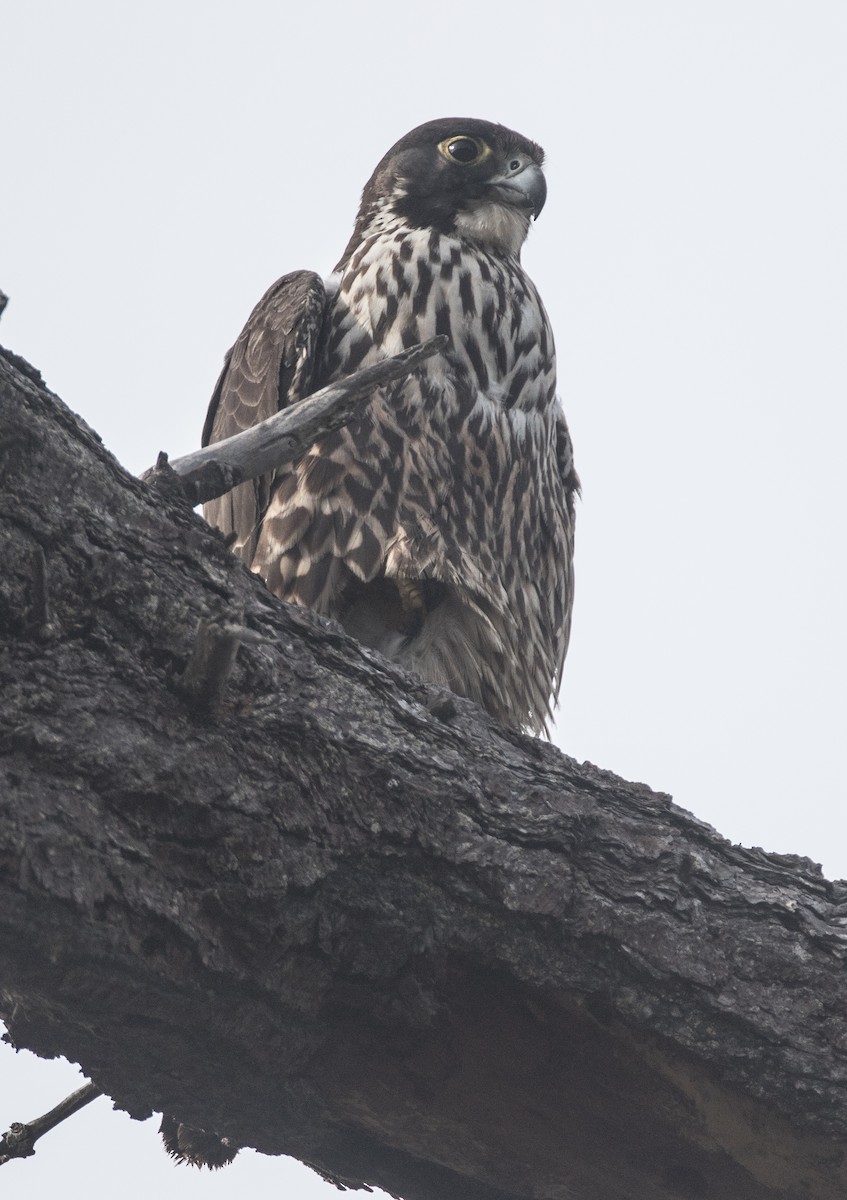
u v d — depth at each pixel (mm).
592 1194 7484
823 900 7664
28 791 5719
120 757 5934
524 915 6941
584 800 7371
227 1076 6840
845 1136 7223
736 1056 7145
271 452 7410
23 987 6078
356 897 6629
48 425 6062
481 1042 7078
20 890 5598
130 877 5898
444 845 6832
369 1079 7039
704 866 7395
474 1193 7613
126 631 6137
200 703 6199
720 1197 7414
